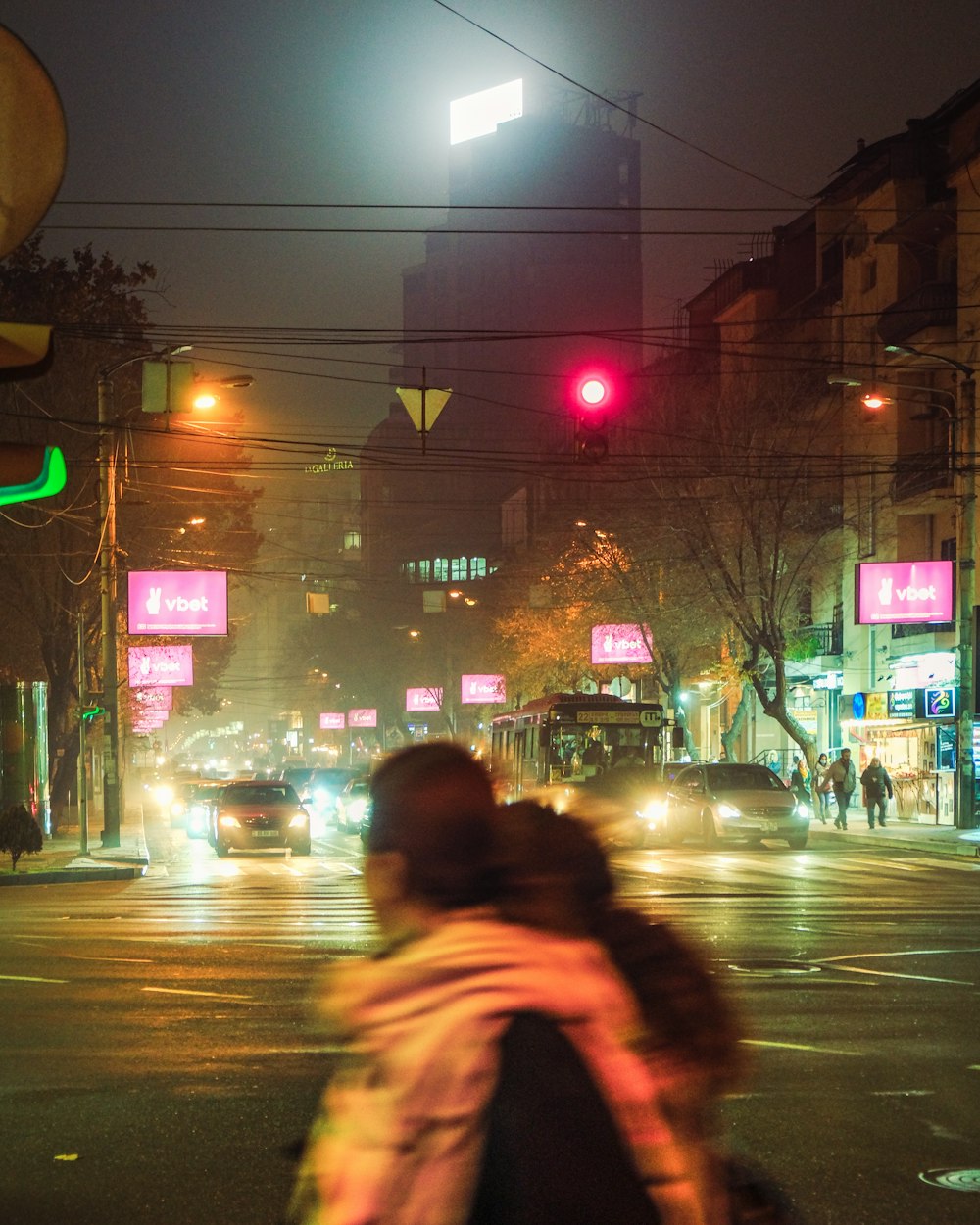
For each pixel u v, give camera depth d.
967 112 46.06
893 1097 8.92
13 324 5.46
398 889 2.60
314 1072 9.64
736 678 53.16
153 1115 8.48
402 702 112.25
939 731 45.25
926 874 27.11
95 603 45.88
